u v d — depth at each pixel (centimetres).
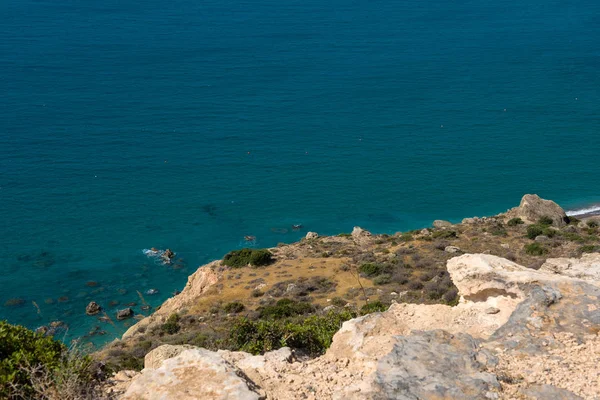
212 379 1159
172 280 6975
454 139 11925
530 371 1220
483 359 1255
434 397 1115
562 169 10450
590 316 1440
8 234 7975
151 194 9388
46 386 1155
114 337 5366
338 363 1388
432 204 9300
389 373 1194
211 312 4547
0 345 1228
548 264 2180
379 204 9281
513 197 9512
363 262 5350
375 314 1661
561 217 6856
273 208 9088
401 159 10931
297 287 4772
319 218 8838
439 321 1712
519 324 1443
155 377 1173
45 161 10450
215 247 7912
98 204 8975
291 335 1938
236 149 11356
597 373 1201
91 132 11994
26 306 6300
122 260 7438
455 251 5412
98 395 1202
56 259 7400
